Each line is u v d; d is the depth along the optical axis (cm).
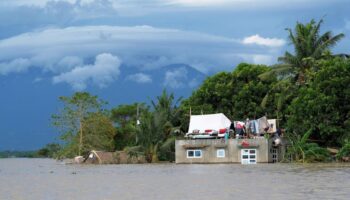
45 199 3469
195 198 3334
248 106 10769
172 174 5834
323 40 10050
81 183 4784
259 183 4253
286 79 9844
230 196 3391
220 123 9212
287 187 3844
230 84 11106
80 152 11081
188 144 8881
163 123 10075
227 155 8625
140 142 10075
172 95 10950
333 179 4472
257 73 11156
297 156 8350
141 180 4981
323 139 8731
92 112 11394
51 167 9081
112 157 10050
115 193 3750
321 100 8406
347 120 8406
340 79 8450
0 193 3906
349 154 8112
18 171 7769
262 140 8375
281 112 10225
